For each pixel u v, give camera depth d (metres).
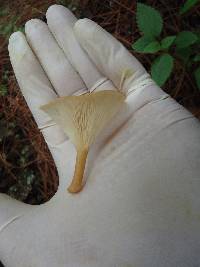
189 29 0.29
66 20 0.24
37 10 0.32
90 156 0.21
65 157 0.22
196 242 0.18
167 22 0.30
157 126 0.21
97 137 0.22
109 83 0.23
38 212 0.20
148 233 0.18
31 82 0.23
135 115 0.22
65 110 0.19
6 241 0.20
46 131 0.23
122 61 0.23
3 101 0.31
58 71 0.24
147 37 0.25
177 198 0.19
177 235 0.18
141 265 0.18
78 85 0.24
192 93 0.28
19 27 0.32
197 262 0.18
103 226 0.19
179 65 0.28
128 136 0.21
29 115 0.30
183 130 0.21
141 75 0.23
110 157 0.21
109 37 0.23
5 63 0.31
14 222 0.20
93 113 0.19
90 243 0.19
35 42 0.24
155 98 0.22
